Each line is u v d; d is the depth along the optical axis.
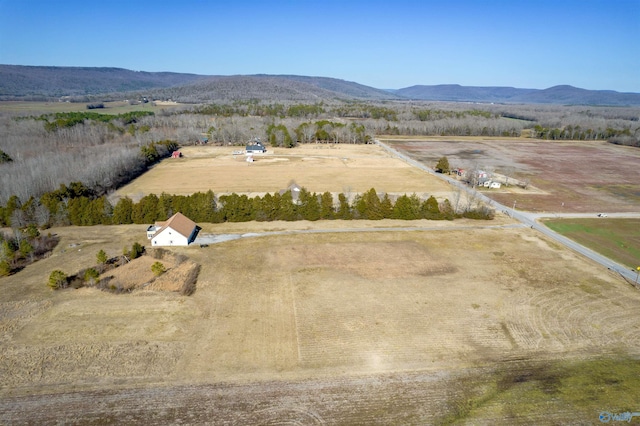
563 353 36.56
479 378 33.25
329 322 40.25
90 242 59.34
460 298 45.16
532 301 44.88
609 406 30.58
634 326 40.69
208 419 28.59
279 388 31.67
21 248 52.75
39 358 34.41
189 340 37.19
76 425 27.92
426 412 29.77
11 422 28.02
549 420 29.22
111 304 42.78
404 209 71.56
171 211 68.31
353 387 31.95
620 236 65.06
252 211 69.62
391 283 48.22
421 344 37.28
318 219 70.69
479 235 64.50
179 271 50.44
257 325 39.62
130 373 32.91
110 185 86.94
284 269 51.38
